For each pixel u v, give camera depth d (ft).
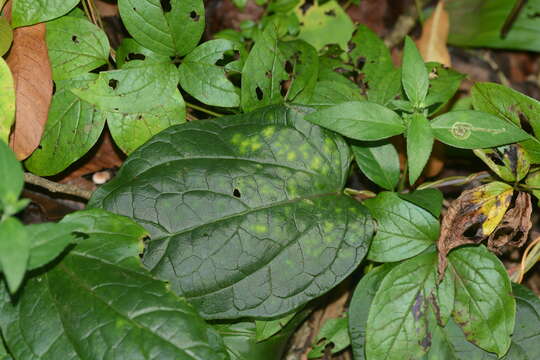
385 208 1.87
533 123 1.88
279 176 1.84
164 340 1.65
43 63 1.89
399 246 1.86
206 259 1.77
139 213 1.78
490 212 1.87
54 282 1.69
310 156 1.86
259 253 1.79
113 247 1.72
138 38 1.89
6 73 1.80
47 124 1.91
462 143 1.81
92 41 1.93
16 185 1.59
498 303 1.84
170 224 1.78
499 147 1.90
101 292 1.68
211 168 1.82
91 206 1.78
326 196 1.85
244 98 1.92
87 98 1.89
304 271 1.80
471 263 1.86
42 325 1.67
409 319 1.83
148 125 1.92
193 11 1.89
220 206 1.80
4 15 1.91
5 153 1.59
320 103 1.99
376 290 1.89
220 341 1.72
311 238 1.81
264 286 1.79
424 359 1.85
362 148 1.92
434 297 1.84
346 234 1.83
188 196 1.80
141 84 1.90
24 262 1.54
